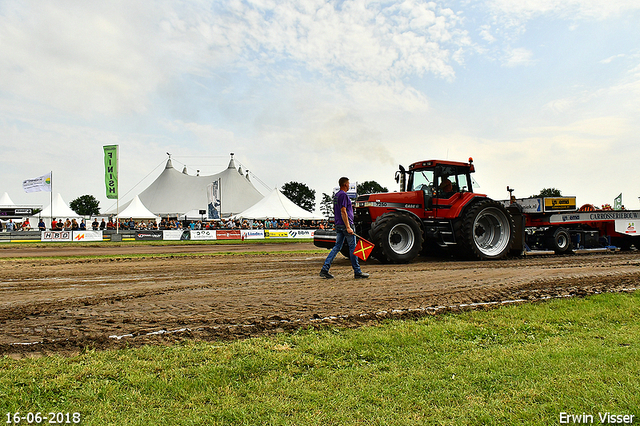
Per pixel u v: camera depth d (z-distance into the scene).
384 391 2.22
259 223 34.56
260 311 4.10
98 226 27.75
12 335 3.27
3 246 19.77
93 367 2.50
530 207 11.08
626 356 2.73
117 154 24.08
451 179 9.67
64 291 5.40
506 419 1.94
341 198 6.38
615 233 11.87
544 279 6.13
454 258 9.88
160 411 1.99
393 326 3.49
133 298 4.83
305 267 8.18
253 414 1.97
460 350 2.92
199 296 4.93
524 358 2.72
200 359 2.66
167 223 29.36
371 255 8.81
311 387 2.27
